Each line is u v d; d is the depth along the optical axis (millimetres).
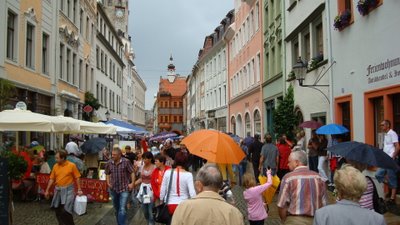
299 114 21297
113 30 51531
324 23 17156
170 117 130750
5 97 14828
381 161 5840
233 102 42469
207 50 56906
